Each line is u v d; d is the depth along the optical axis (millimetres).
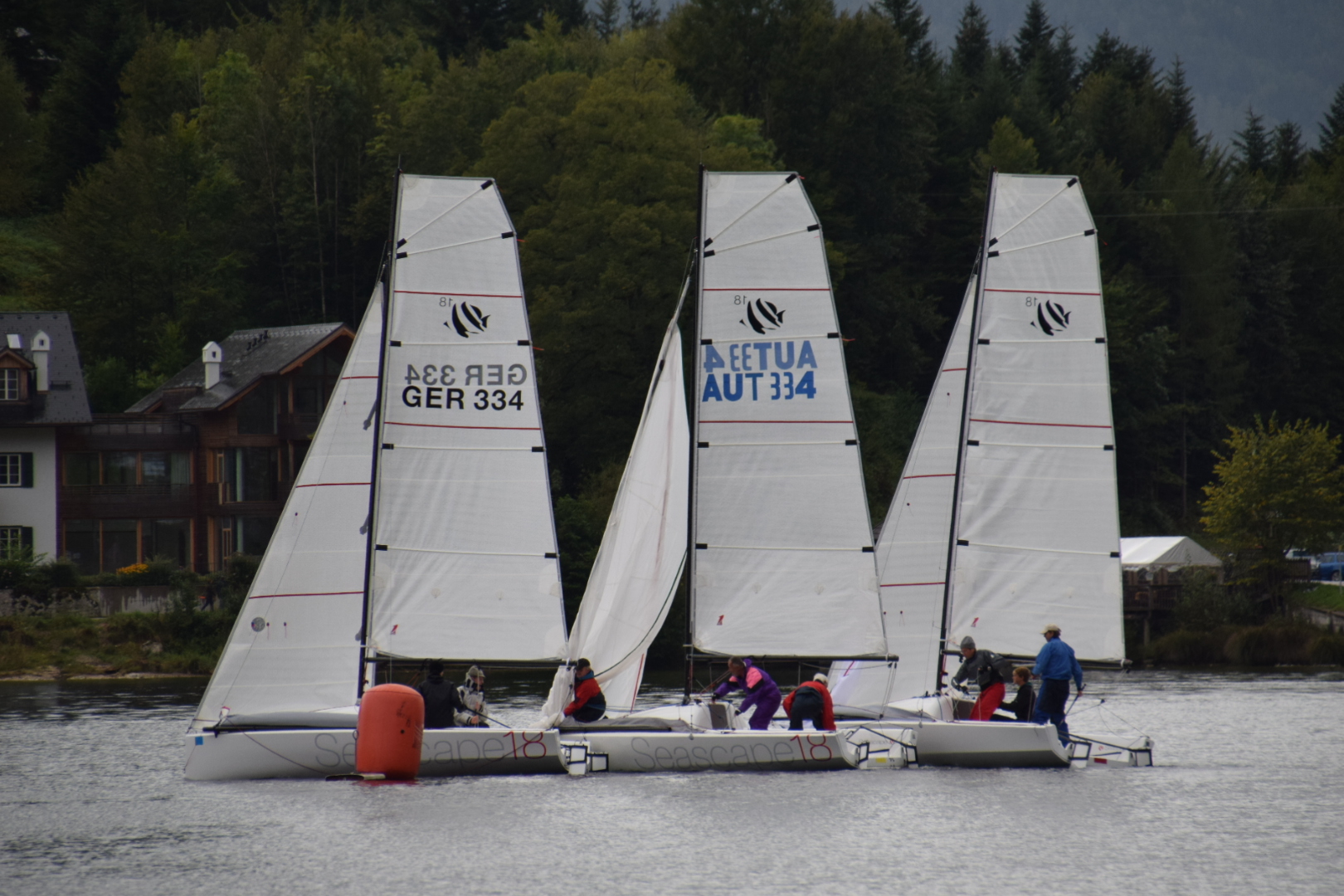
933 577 130750
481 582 114750
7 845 91938
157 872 84438
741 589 118625
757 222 119125
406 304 114125
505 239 116000
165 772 123000
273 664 112125
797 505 118875
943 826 95312
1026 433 123188
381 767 109188
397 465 113688
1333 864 86125
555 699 116000
